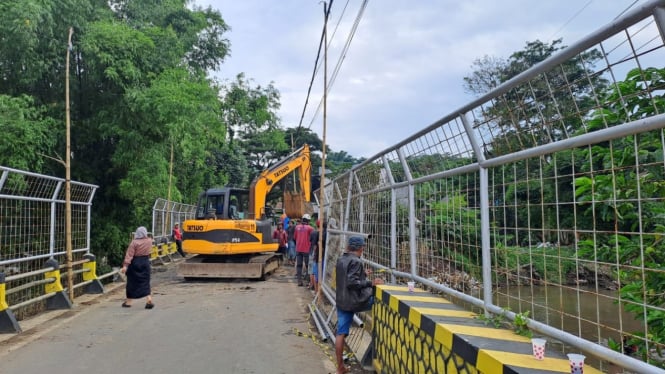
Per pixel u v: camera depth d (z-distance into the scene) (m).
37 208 9.61
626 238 3.04
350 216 9.00
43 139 14.07
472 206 4.12
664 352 2.87
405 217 5.91
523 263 3.32
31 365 6.17
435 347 3.39
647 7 2.10
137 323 8.64
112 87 16.06
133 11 19.12
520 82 3.13
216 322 8.69
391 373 4.55
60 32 14.89
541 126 3.10
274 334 7.75
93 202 17.84
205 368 6.00
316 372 5.83
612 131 2.43
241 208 17.81
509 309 3.40
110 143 17.78
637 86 2.77
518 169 3.40
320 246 9.82
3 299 7.87
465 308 4.21
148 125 16.16
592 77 2.62
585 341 2.61
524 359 2.52
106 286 13.09
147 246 10.21
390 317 4.65
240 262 15.19
